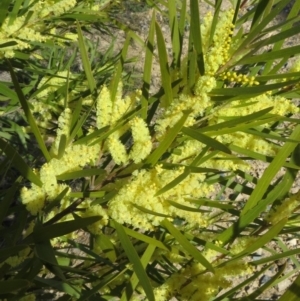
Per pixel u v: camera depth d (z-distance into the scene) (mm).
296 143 412
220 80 430
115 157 420
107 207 445
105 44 1978
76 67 1620
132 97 451
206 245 434
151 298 338
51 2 679
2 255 373
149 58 420
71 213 460
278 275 354
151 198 398
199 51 389
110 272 511
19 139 936
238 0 418
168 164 412
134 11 2010
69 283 452
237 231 428
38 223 401
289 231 448
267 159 445
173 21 441
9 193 405
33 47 907
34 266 404
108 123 431
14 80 376
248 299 351
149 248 408
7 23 641
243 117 388
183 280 441
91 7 922
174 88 437
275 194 426
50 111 840
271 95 480
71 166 416
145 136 412
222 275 433
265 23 374
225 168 464
